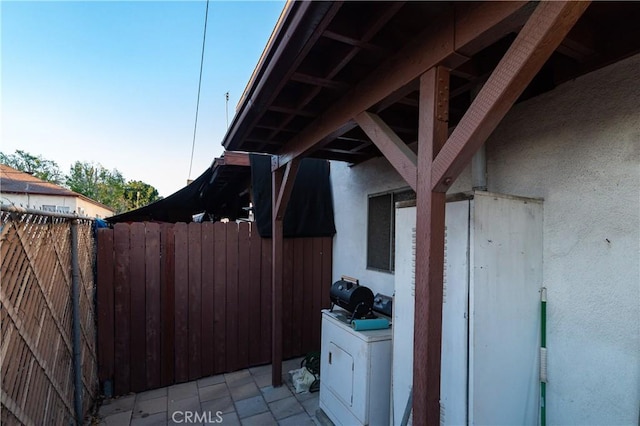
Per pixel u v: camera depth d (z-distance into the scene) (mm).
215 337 3982
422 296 1408
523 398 1843
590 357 1697
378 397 2381
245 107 2338
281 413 3084
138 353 3623
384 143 1706
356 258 4062
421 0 1302
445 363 1801
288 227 4312
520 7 1047
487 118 1161
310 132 2680
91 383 3225
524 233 1854
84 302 3098
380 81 1730
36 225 2076
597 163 1673
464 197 1720
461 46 1255
